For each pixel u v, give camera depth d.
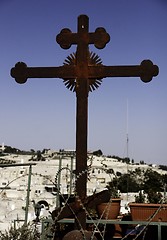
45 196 18.20
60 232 5.00
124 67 4.62
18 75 4.87
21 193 25.41
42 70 4.81
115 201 5.00
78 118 4.55
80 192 4.29
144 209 5.01
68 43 4.77
